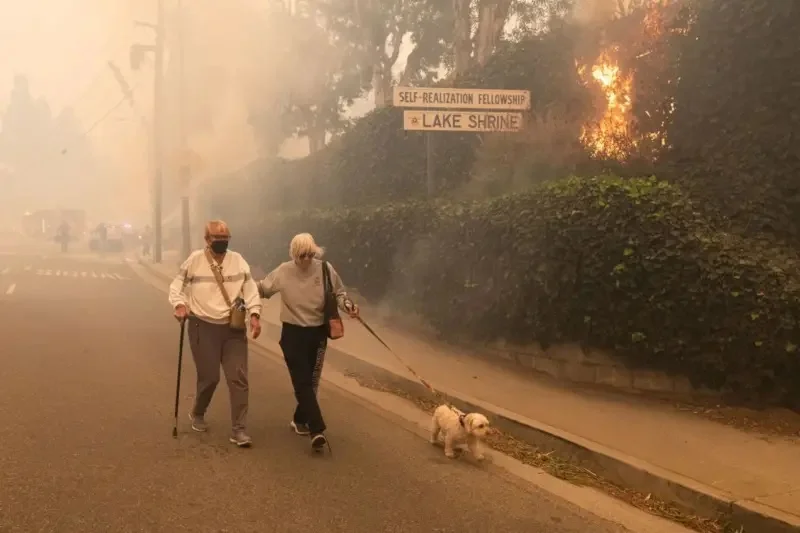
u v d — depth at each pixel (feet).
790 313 18.99
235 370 16.38
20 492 12.96
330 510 12.90
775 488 13.83
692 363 20.16
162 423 17.79
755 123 25.25
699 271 20.16
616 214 21.44
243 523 12.11
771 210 24.02
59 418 17.78
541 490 14.61
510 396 20.92
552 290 22.44
